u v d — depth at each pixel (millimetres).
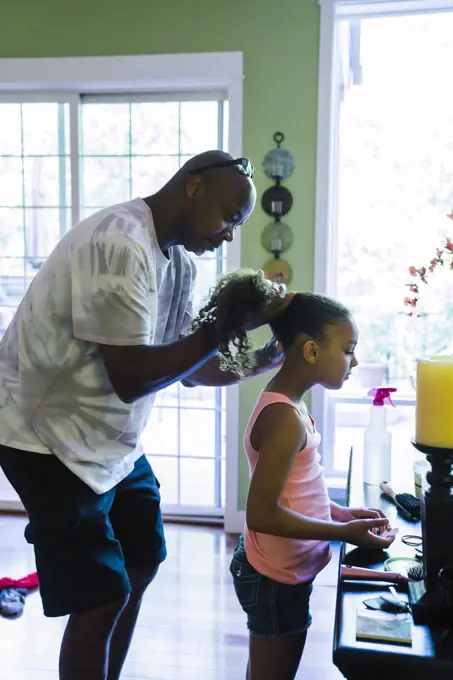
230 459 3145
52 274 1368
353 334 1283
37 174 3322
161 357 1258
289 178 3027
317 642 2180
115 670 1721
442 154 3127
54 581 1421
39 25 3092
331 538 1145
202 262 3283
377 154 3172
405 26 3082
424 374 1027
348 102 3160
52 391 1407
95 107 3264
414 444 1045
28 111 3281
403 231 3189
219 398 3314
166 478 3438
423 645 908
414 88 3115
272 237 3039
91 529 1418
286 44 2961
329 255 3080
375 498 1485
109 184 3299
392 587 1067
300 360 1291
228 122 3039
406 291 3199
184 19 3008
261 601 1327
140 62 3029
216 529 3225
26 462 1422
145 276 1322
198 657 2115
